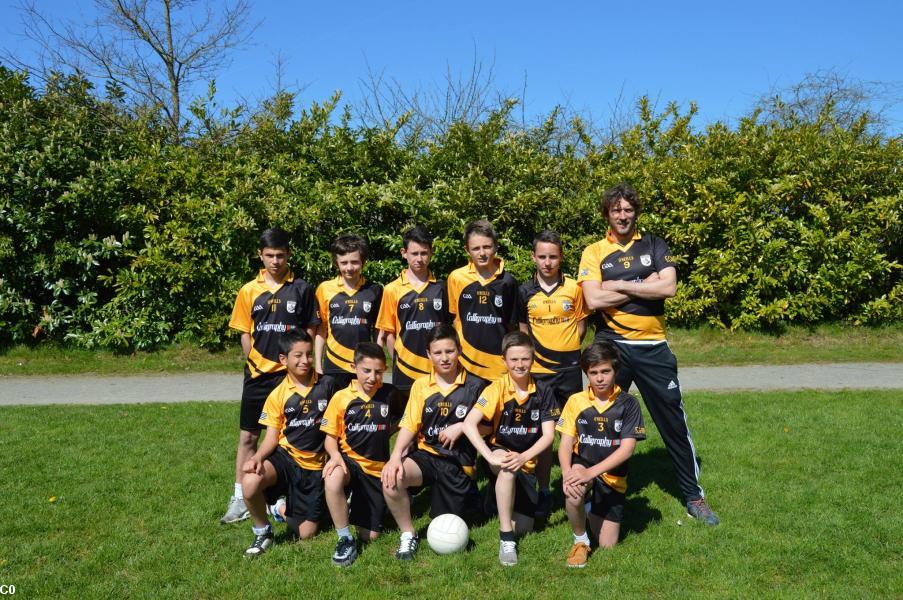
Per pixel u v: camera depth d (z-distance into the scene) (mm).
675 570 3936
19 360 10523
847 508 4715
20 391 9008
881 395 8070
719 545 4234
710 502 4922
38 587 3736
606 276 4797
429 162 12133
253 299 5090
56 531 4496
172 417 7457
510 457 4164
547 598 3662
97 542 4316
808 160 11523
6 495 5070
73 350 10789
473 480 4582
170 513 4793
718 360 10664
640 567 3980
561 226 11844
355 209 11422
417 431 4477
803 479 5301
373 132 12000
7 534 4422
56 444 6375
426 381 4523
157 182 10922
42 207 10453
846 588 3662
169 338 11031
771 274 11352
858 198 11672
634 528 4594
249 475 4098
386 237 11320
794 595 3592
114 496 5070
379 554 4215
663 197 11805
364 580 3859
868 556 4016
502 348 4852
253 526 4254
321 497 4484
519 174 11633
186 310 10969
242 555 4188
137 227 11062
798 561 3986
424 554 4215
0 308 10453
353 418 4395
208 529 4559
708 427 6816
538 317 5105
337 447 4383
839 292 11328
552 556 4188
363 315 5348
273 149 12547
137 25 16062
